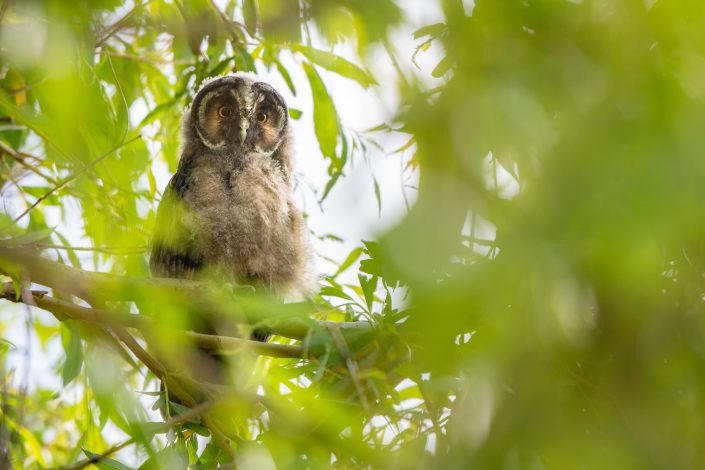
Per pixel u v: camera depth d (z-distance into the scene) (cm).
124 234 797
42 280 674
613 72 429
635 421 484
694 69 434
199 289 773
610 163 409
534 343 454
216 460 716
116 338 723
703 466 477
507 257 427
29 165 855
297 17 586
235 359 805
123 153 745
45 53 470
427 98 439
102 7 500
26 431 867
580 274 436
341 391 642
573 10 442
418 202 420
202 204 982
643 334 481
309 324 632
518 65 434
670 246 447
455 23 447
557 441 468
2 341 764
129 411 649
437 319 428
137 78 1011
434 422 570
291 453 608
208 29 833
